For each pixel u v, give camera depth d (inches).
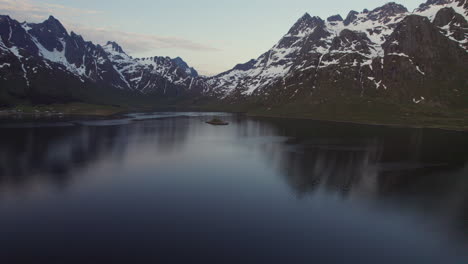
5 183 3181.6
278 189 3198.8
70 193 2960.1
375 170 3959.2
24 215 2436.0
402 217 2556.6
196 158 4628.4
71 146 5162.4
